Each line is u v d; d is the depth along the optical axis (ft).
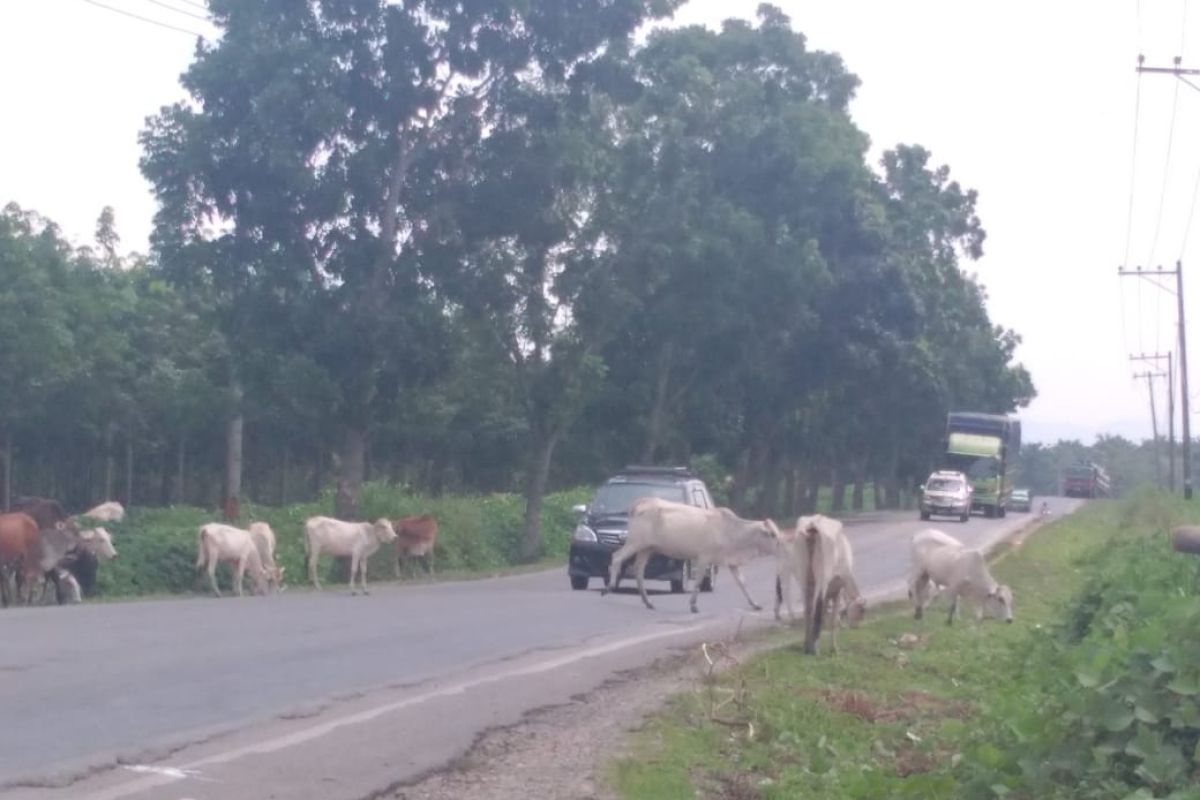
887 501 257.96
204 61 103.14
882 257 171.73
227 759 31.96
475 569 119.55
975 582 69.00
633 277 131.75
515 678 46.03
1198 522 130.62
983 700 46.21
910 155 214.69
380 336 105.60
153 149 104.63
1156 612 39.78
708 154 155.02
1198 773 28.60
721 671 48.39
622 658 51.83
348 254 107.14
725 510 70.49
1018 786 30.14
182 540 96.32
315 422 112.16
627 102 121.19
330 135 104.88
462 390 141.18
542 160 112.37
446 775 32.17
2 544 75.36
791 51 161.38
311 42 103.45
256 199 104.58
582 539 84.33
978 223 222.07
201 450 179.52
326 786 30.17
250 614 62.59
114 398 139.64
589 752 34.83
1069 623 56.18
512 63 111.86
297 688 41.78
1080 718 30.83
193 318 148.36
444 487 187.32
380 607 68.95
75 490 167.53
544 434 131.23
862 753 37.88
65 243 133.49
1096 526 166.09
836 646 55.67
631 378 156.04
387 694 41.75
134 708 37.19
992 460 193.98
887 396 205.67
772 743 37.78
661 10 113.50
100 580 87.97
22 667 42.57
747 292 152.25
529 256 123.85
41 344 124.36
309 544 86.17
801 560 54.03
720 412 170.30
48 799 27.66
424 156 112.27
